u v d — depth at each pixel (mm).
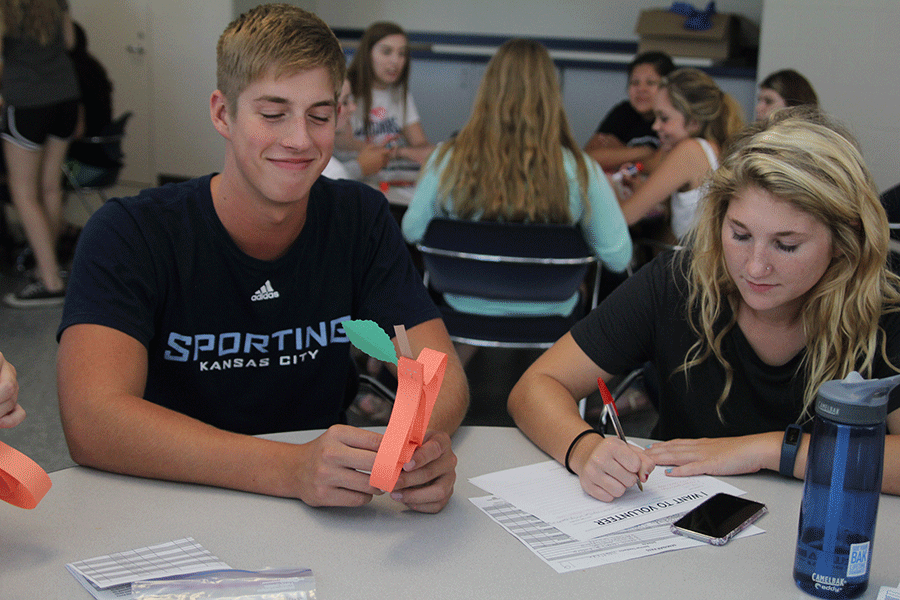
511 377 3203
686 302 1292
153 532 896
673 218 2781
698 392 1308
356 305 1419
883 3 3873
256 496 991
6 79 3576
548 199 2264
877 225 1077
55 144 3824
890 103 3953
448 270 2314
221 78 1124
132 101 6129
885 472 1021
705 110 2695
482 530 927
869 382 774
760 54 4293
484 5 6035
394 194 2955
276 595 774
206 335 1290
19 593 778
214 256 1251
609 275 2924
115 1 5953
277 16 1091
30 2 3518
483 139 2271
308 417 1415
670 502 1008
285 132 1103
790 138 1045
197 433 1024
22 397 2803
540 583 816
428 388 889
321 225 1333
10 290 4016
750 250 1078
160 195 1264
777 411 1254
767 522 956
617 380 2734
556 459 1128
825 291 1129
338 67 1129
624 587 812
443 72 5836
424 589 800
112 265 1176
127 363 1125
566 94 5566
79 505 953
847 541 777
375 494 950
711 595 801
